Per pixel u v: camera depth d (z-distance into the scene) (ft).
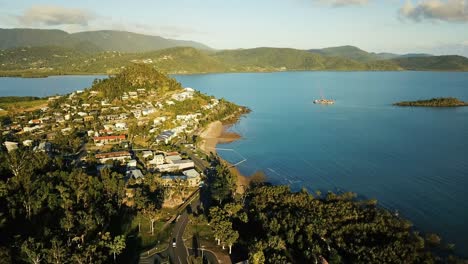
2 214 362.94
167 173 626.23
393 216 463.01
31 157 547.90
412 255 347.15
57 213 405.80
